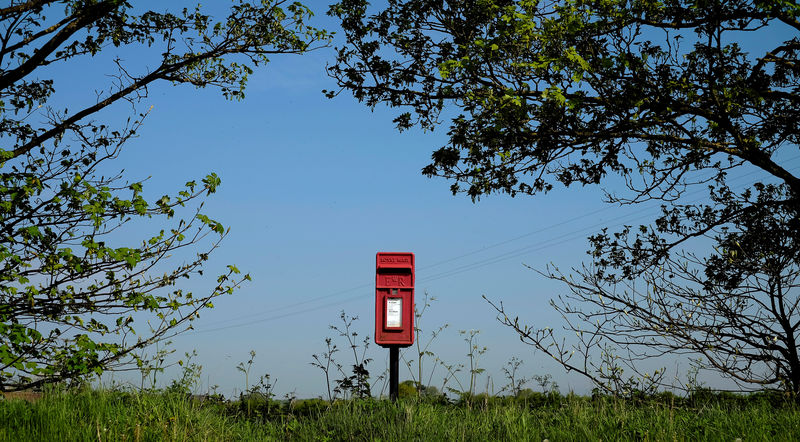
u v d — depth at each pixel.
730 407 6.36
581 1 8.17
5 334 6.00
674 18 8.21
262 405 7.63
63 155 7.62
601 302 7.37
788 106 8.98
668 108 8.23
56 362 6.20
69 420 5.76
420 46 9.60
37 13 8.98
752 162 8.80
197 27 10.17
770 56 9.12
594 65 7.82
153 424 5.68
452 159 9.55
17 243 6.14
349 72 9.84
